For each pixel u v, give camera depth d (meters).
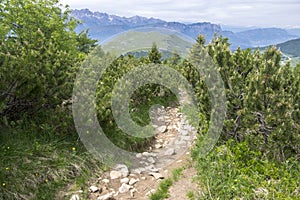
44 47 6.51
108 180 6.12
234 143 6.14
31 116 6.79
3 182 5.04
